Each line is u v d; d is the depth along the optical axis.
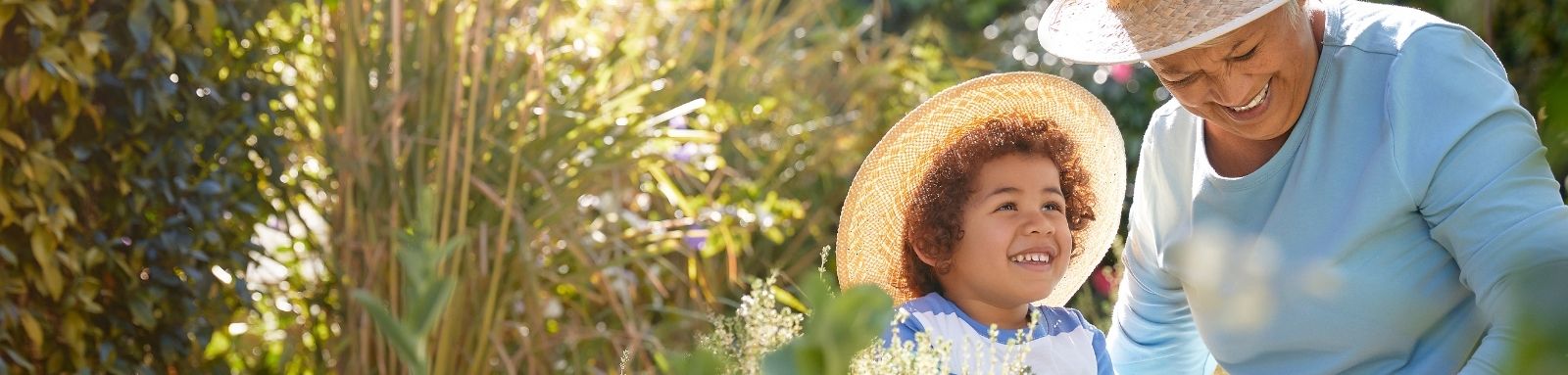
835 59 4.59
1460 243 1.40
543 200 2.86
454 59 2.82
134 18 2.33
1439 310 1.50
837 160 4.12
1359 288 1.50
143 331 2.56
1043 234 1.61
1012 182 1.62
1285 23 1.43
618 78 3.24
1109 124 1.84
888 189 1.71
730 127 3.89
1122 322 1.93
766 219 3.46
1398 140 1.43
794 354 0.34
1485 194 1.36
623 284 2.94
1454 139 1.38
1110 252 3.21
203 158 2.58
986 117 1.76
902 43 4.75
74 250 2.37
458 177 2.80
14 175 2.25
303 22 2.81
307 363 2.93
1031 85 1.76
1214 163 1.63
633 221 3.05
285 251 2.86
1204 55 1.42
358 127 2.73
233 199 2.65
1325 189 1.50
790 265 3.89
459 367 2.77
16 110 2.24
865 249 1.73
